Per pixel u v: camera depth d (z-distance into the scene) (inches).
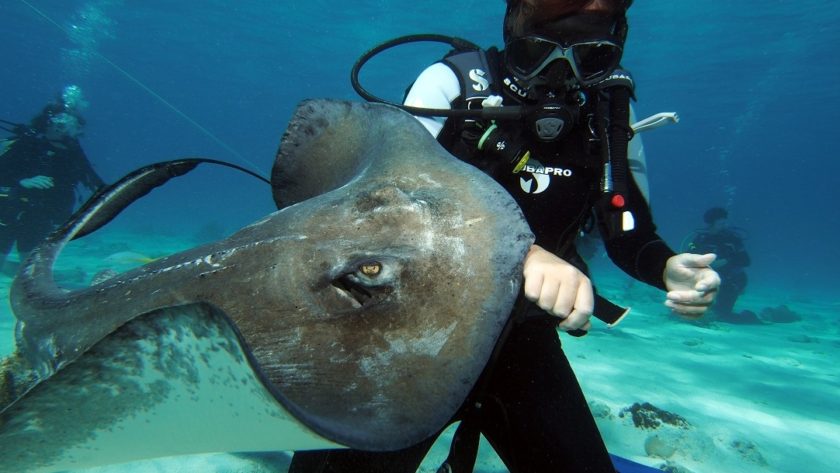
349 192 61.7
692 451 134.0
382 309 49.6
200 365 38.9
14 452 43.0
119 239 741.3
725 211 410.9
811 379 220.5
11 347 162.6
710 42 976.9
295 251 56.2
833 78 1141.1
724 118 1667.1
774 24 876.0
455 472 68.9
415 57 1359.5
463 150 84.3
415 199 56.6
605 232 82.3
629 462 108.7
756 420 165.3
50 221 318.3
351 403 43.6
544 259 51.8
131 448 45.0
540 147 81.5
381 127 74.4
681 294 62.9
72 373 40.3
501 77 86.5
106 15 1288.1
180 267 61.3
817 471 132.3
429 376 44.7
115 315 60.9
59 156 317.7
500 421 73.9
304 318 51.4
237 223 1417.3
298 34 1311.5
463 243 51.2
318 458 67.3
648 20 886.4
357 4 1040.8
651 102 1505.9
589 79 80.7
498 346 63.1
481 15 989.2
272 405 36.5
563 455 68.1
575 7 78.1
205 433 41.7
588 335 264.1
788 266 1972.2
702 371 216.5
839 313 550.3
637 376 199.6
